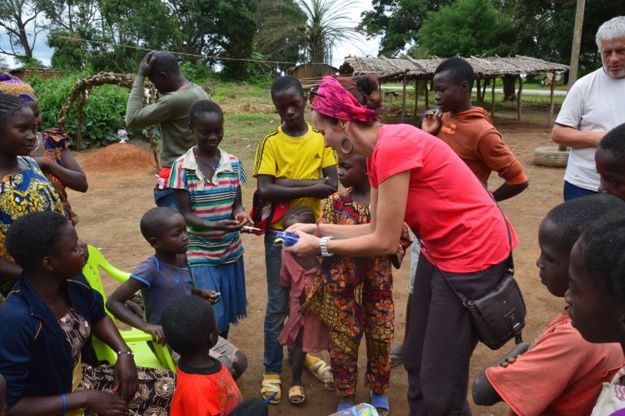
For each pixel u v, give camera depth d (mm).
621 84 3295
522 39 28188
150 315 2939
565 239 1466
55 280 2236
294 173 3264
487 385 1849
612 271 1029
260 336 4184
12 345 2068
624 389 1112
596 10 24641
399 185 2197
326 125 2346
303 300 3129
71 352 2299
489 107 23984
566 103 3523
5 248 2449
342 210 3004
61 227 2172
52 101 13648
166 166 3582
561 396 1661
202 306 2404
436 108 3381
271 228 3312
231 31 39906
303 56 42156
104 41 31359
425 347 2410
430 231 2314
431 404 2400
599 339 1137
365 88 2293
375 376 3107
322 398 3365
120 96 14336
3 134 2385
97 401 2270
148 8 32781
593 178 3447
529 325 4238
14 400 2090
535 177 9742
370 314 3000
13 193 2430
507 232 2355
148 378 2637
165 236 2814
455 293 2289
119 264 5762
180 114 3520
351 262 2855
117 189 9539
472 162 3246
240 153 12688
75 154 12930
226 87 36375
